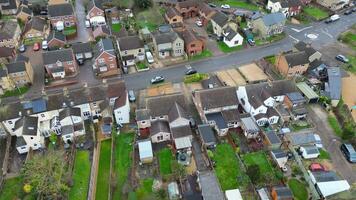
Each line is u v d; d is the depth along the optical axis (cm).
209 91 7419
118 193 6059
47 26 11112
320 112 7706
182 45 9481
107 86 7594
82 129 7112
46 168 6094
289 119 7419
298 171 6288
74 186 6225
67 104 7300
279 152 6550
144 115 7112
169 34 9612
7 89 8450
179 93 7431
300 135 6825
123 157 6731
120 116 7306
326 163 6506
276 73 9025
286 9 11706
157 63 9431
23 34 10631
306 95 7869
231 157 6638
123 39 9319
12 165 6656
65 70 8925
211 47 10144
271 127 7181
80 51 9462
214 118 7225
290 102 7575
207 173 5975
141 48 9319
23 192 5962
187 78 8650
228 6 12362
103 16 11325
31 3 12406
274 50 10000
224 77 8869
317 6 12544
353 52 9950
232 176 6281
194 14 11812
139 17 11394
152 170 6419
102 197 6066
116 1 12062
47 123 7319
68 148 6969
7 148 6812
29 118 6988
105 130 7112
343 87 8556
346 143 6838
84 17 11938
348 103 8044
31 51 10075
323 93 8069
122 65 9281
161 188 6050
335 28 11212
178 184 6112
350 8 12475
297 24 11488
